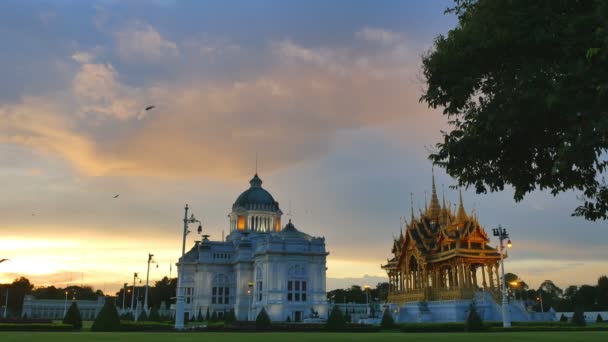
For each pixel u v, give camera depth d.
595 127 16.55
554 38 18.64
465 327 55.91
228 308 165.50
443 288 79.69
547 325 60.12
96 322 52.25
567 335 31.64
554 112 19.16
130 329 53.66
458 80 21.92
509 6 19.66
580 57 17.56
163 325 56.81
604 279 141.50
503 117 19.66
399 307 82.88
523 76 19.00
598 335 31.56
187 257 174.12
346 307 146.38
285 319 136.62
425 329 59.84
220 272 169.00
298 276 142.50
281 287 139.88
